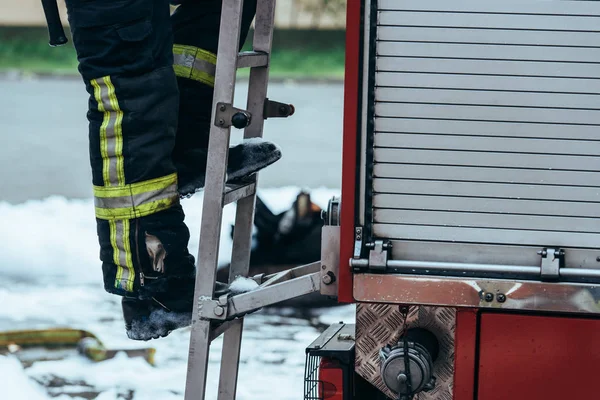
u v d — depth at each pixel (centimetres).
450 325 545
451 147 523
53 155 2367
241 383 938
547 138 516
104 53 578
